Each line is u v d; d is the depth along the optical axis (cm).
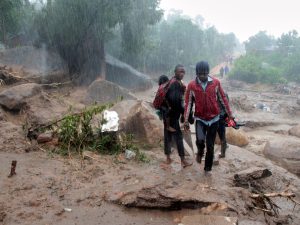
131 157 645
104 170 572
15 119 902
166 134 630
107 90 1436
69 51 2053
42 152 639
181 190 479
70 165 583
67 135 663
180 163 648
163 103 609
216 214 438
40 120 860
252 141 1090
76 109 1045
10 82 1421
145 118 780
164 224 418
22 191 477
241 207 459
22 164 573
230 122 579
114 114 729
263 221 440
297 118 1869
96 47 2091
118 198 465
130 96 1466
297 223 465
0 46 2298
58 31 1994
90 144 679
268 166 711
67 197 471
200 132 570
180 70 593
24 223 404
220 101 571
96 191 491
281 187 601
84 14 1961
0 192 469
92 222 416
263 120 1606
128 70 2283
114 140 684
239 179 566
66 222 412
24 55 1756
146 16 2253
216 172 620
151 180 536
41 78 1594
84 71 2069
